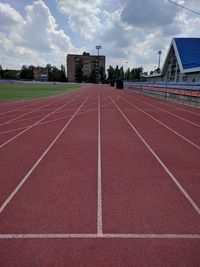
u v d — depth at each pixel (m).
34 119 12.66
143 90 37.97
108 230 3.32
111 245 3.03
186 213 3.77
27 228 3.37
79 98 26.44
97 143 7.86
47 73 125.50
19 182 4.85
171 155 6.63
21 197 4.25
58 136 8.84
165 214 3.73
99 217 3.63
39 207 3.92
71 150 7.05
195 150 7.14
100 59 142.00
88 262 2.75
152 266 2.70
